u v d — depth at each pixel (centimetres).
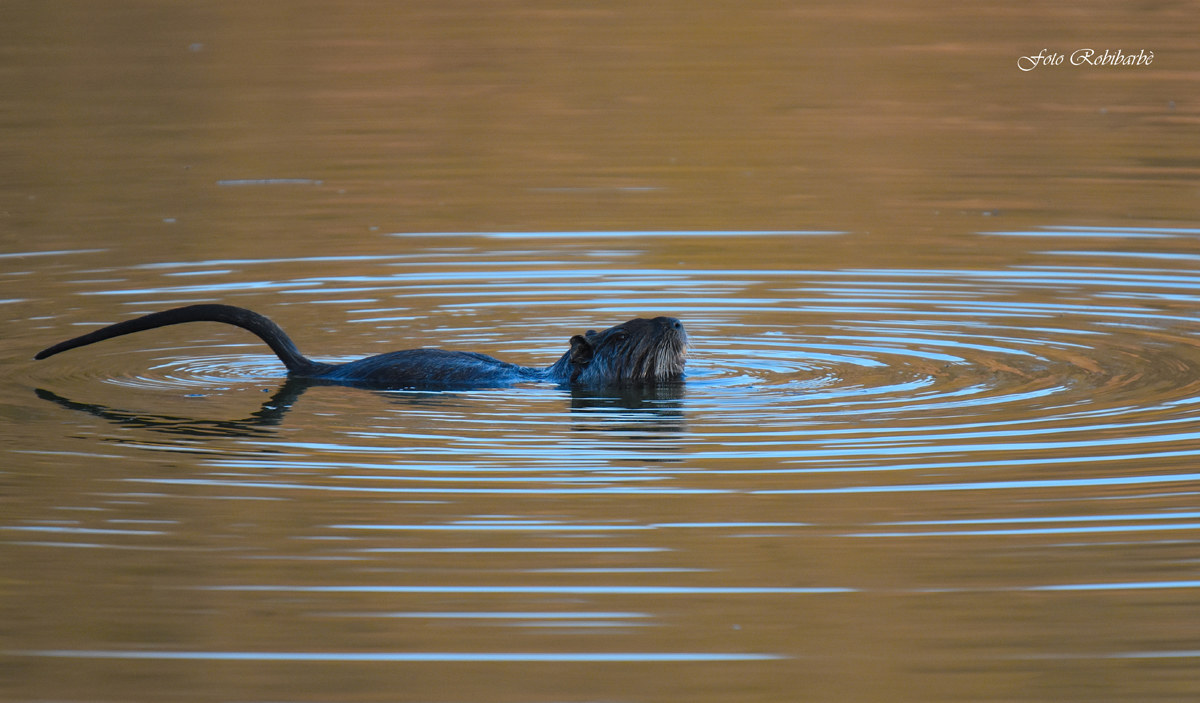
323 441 3747
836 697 2416
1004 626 2669
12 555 3002
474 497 3316
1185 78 9231
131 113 8644
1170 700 2419
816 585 2841
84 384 4356
